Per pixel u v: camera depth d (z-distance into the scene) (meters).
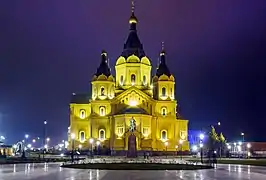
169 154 137.50
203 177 44.88
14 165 75.50
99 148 137.75
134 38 155.25
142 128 137.00
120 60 151.88
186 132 147.75
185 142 145.75
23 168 64.12
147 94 144.38
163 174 49.88
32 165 75.38
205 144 138.12
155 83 149.25
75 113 149.75
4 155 107.62
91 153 120.94
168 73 149.50
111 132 141.62
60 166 69.94
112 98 146.12
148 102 144.00
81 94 153.38
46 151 151.38
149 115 139.62
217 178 43.53
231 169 62.53
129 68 149.25
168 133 144.50
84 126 149.00
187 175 48.09
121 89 149.00
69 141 148.38
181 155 135.00
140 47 154.75
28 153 142.38
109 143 142.25
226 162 87.62
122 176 46.12
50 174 49.50
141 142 135.12
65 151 149.25
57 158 104.31
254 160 96.19
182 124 147.62
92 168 62.81
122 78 151.00
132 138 132.75
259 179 42.38
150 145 136.75
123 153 132.50
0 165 75.56
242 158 112.00
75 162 80.81
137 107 141.50
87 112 150.38
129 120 136.50
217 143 136.00
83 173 51.62
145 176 46.16
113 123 141.50
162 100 146.38
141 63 150.12
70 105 150.25
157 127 144.25
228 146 151.38
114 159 99.94
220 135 146.25
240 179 42.28
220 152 132.75
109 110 145.88
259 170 59.97
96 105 146.38
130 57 149.88
